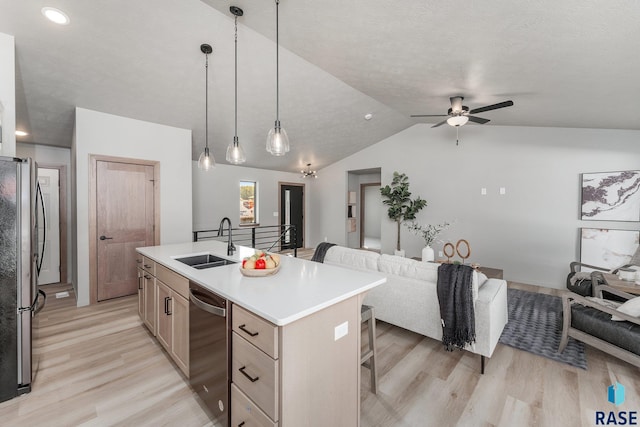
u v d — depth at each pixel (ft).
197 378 6.03
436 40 7.14
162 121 13.61
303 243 26.99
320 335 4.58
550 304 12.29
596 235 13.73
